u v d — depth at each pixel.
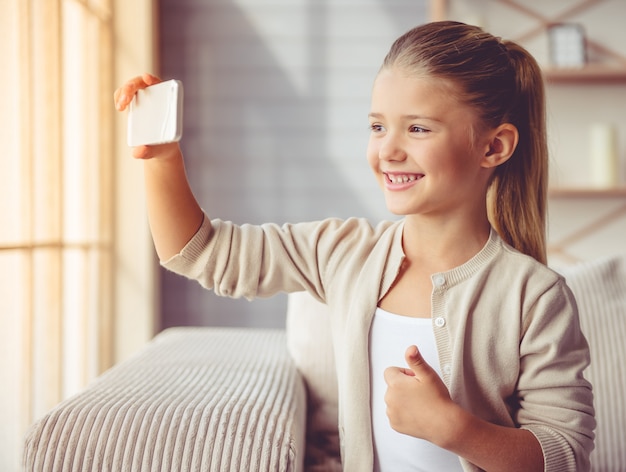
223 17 3.37
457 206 0.97
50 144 2.03
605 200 3.23
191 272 0.99
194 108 3.38
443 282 0.96
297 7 3.38
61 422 0.95
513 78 1.00
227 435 0.93
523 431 0.90
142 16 2.83
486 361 0.94
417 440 0.95
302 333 1.44
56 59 2.06
